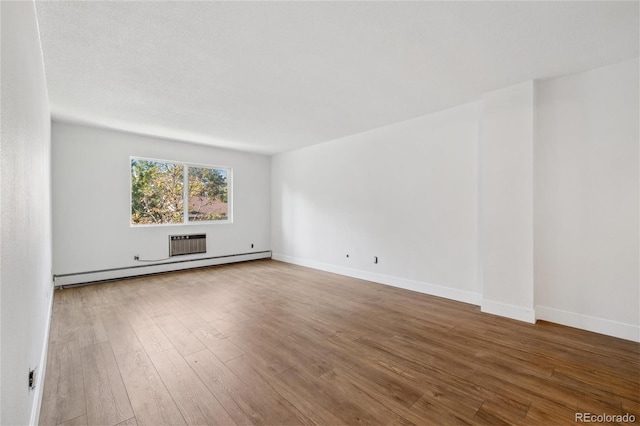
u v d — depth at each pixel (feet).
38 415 5.06
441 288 12.38
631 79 8.21
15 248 3.33
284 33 6.83
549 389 6.03
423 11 6.07
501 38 7.09
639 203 8.14
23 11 4.18
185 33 6.81
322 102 11.22
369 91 10.24
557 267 9.38
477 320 9.73
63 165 13.64
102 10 5.96
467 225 11.60
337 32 6.80
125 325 9.30
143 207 16.44
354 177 15.96
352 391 5.98
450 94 10.55
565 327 9.10
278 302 11.66
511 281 9.86
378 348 7.82
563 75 9.11
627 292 8.32
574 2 5.85
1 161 2.64
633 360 7.13
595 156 8.75
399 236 13.91
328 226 17.49
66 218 13.74
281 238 21.08
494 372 6.66
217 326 9.25
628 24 6.53
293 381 6.31
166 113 12.32
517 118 9.68
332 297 12.32
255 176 21.20
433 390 6.01
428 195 12.80
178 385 6.15
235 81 9.36
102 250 14.76
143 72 8.69
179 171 17.87
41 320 6.45
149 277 15.81
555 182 9.39
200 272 17.11
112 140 15.06
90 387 6.06
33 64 5.44
